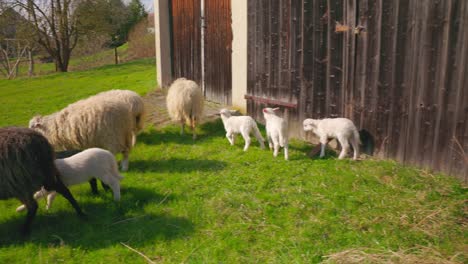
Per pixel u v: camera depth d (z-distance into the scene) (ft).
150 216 14.28
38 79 61.16
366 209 13.61
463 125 14.96
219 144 22.11
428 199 14.06
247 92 26.89
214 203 14.74
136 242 12.68
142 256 11.93
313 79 21.12
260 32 24.53
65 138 18.11
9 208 15.66
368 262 10.52
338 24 19.10
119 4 90.43
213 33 30.66
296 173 17.07
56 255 12.18
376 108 18.15
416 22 15.90
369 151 18.95
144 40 95.04
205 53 32.30
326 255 11.18
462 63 14.65
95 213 14.84
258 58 25.16
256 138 22.74
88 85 50.47
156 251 12.15
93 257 12.03
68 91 46.55
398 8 16.44
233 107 28.76
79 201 15.81
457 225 12.25
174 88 23.47
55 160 14.28
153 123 27.43
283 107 23.67
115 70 66.08
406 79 16.67
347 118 19.63
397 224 12.52
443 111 15.55
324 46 20.10
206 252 11.82
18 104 39.47
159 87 40.06
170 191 16.15
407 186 15.24
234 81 28.22
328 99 20.48
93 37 77.30
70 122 17.83
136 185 17.04
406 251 11.07
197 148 21.76
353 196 14.57
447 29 14.93
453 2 14.60
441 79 15.42
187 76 35.73
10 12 68.69
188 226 13.39
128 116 19.02
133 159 20.67
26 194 12.97
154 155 21.02
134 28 108.58
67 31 74.43
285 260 11.09
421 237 11.76
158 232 13.15
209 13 30.73
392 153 17.85
